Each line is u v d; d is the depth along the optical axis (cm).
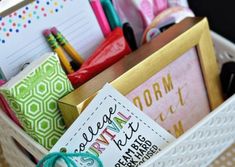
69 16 67
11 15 63
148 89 65
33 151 63
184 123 70
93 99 58
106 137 60
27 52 65
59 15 67
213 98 73
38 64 59
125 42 68
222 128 67
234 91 72
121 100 60
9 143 71
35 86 58
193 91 70
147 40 72
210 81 72
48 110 60
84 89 60
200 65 70
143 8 74
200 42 69
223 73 73
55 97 60
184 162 64
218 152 70
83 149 59
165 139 63
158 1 76
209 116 64
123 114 60
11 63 64
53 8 66
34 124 59
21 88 57
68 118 60
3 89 57
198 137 64
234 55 76
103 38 71
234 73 71
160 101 67
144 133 61
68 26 67
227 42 77
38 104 59
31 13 64
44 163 58
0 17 62
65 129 62
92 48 70
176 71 68
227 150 73
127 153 61
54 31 66
